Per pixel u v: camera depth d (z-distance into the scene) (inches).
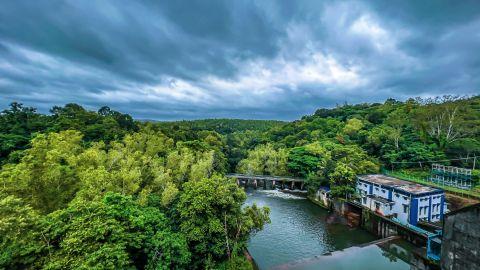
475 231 590.9
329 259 1299.2
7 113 2812.5
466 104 2844.5
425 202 1616.6
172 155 2207.2
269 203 2438.5
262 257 1402.6
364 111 4862.2
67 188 1176.8
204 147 3053.6
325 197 2299.5
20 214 686.5
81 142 2284.7
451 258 642.8
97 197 952.3
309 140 3735.2
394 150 2635.3
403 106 4079.7
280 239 1631.4
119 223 792.9
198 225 1034.1
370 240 1643.7
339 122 4446.4
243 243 1112.8
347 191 2105.1
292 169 3132.4
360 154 2630.4
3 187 940.0
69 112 3371.1
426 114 2847.0
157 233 865.5
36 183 1075.9
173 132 3732.8
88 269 578.2
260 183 3331.7
